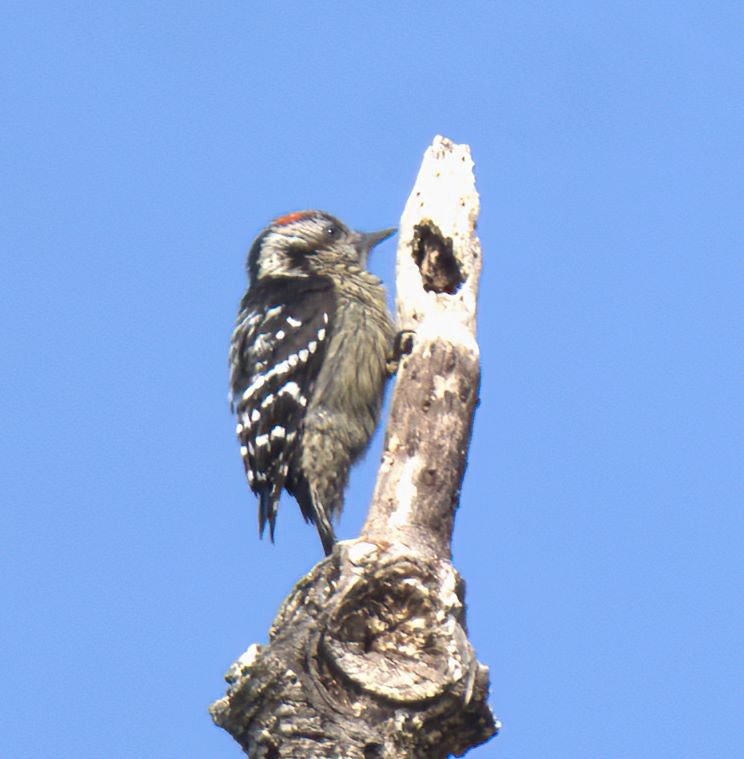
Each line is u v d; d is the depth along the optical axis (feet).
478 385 36.83
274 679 30.86
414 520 34.32
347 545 32.30
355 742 30.63
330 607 31.40
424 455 35.29
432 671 31.37
